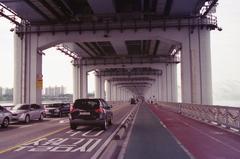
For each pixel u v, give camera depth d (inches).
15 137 637.9
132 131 738.8
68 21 1593.3
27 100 1568.7
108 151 392.8
